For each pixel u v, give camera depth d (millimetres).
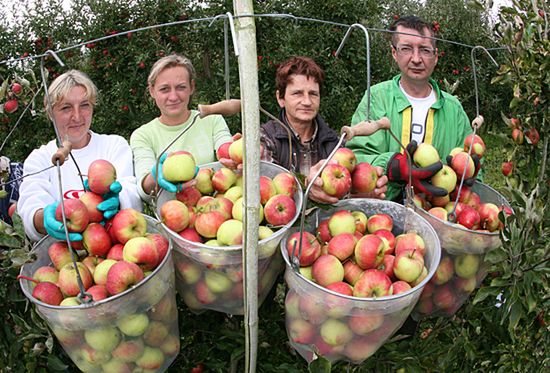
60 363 1808
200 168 1893
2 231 1769
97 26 6004
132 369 1559
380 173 1945
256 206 1421
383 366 2053
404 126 2576
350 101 6551
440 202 1929
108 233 1667
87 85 2160
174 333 1669
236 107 1646
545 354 2270
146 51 5969
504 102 7832
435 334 2205
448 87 2756
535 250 1875
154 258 1564
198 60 6410
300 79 2355
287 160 2434
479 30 7465
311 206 1792
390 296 1418
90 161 2215
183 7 6039
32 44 5953
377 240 1629
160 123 2568
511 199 1931
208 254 1543
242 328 2160
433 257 1645
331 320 1491
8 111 2490
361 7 6270
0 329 1860
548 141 2043
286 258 1575
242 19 1319
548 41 1888
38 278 1637
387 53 7453
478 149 2023
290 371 2076
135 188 2059
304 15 6102
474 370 2266
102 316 1433
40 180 2066
